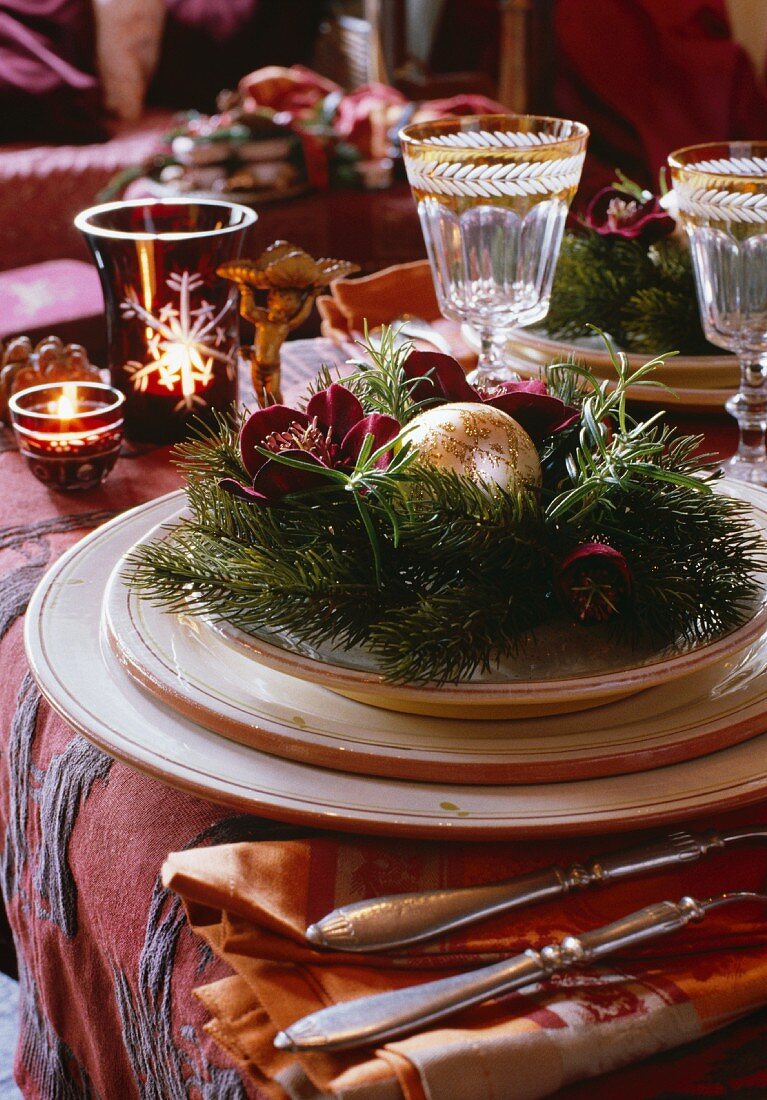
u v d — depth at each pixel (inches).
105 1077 27.4
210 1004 22.0
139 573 26.1
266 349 35.9
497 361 35.3
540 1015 21.2
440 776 23.9
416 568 25.1
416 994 21.1
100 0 131.0
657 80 108.6
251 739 24.5
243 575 25.2
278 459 24.6
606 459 25.3
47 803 27.2
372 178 102.4
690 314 36.3
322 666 24.5
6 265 117.3
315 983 22.1
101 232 35.0
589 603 24.3
